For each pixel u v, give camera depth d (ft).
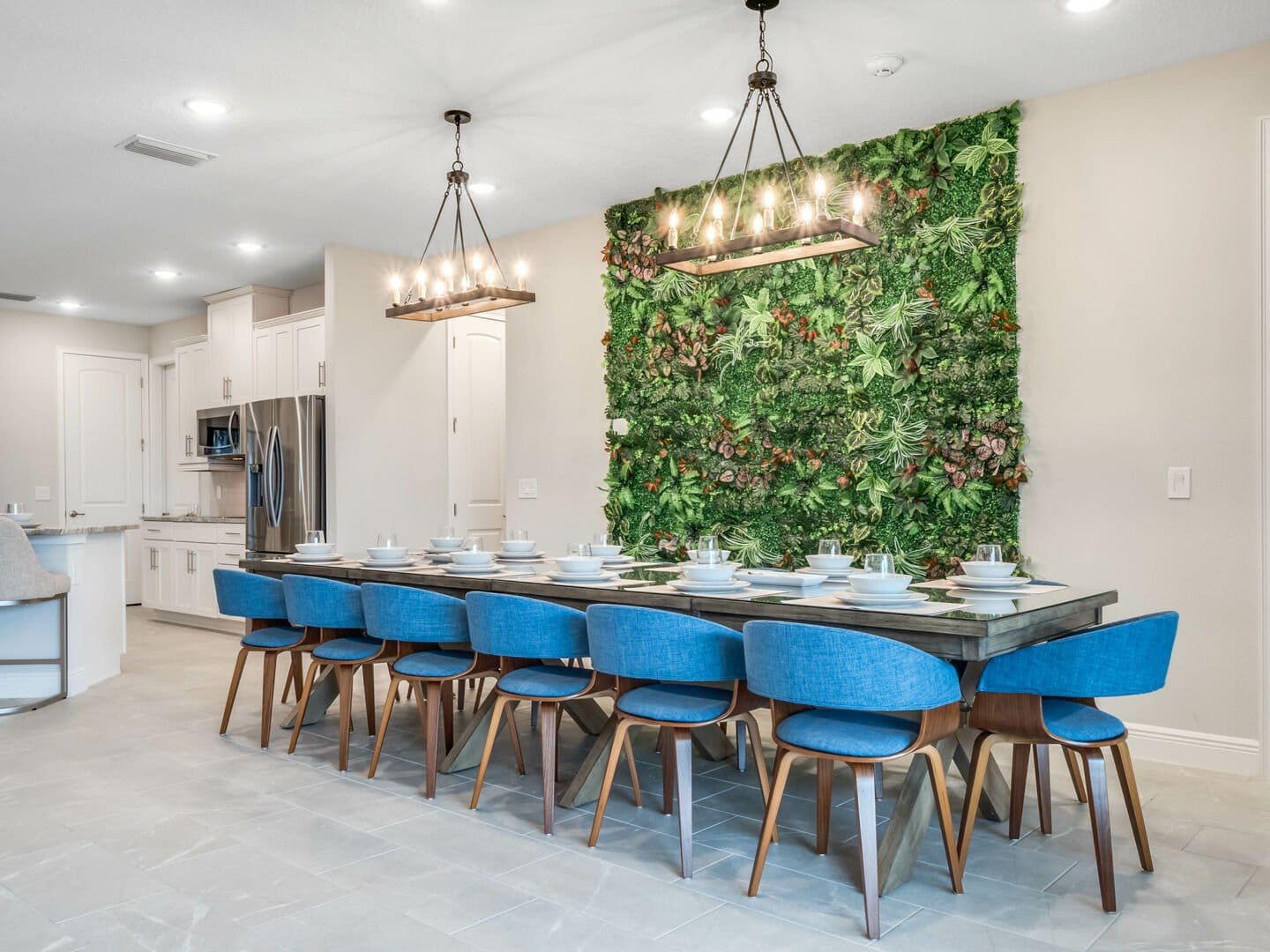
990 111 13.61
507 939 7.27
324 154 14.98
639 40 11.34
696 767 12.11
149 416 29.40
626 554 17.74
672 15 10.75
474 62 11.86
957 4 10.57
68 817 10.09
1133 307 12.46
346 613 12.27
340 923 7.55
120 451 28.76
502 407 23.79
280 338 22.54
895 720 8.11
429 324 22.22
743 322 16.26
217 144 14.46
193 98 12.82
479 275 14.62
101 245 20.17
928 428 14.11
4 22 10.69
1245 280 11.64
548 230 19.40
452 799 10.75
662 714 8.77
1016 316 13.42
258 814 10.23
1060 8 10.66
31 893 8.13
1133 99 12.47
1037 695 8.09
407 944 7.18
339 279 20.42
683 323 17.07
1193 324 12.00
